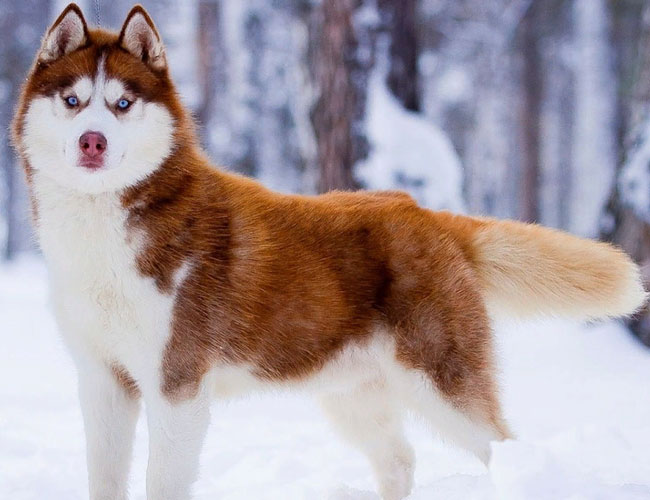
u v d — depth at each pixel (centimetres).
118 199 521
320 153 1388
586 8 3378
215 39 2838
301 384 586
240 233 555
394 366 584
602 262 618
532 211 3481
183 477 520
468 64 4103
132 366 529
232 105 2770
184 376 526
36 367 1259
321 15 1399
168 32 3077
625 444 751
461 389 575
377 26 1388
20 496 626
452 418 576
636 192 1270
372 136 1348
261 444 812
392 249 588
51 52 545
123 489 559
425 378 576
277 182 3012
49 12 3422
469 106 4125
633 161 1298
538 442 781
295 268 568
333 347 582
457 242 611
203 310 533
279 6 2950
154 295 518
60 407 972
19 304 1992
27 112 535
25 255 3966
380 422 641
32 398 1023
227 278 545
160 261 522
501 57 3809
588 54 3450
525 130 3500
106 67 531
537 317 641
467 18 3741
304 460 758
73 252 519
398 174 1327
